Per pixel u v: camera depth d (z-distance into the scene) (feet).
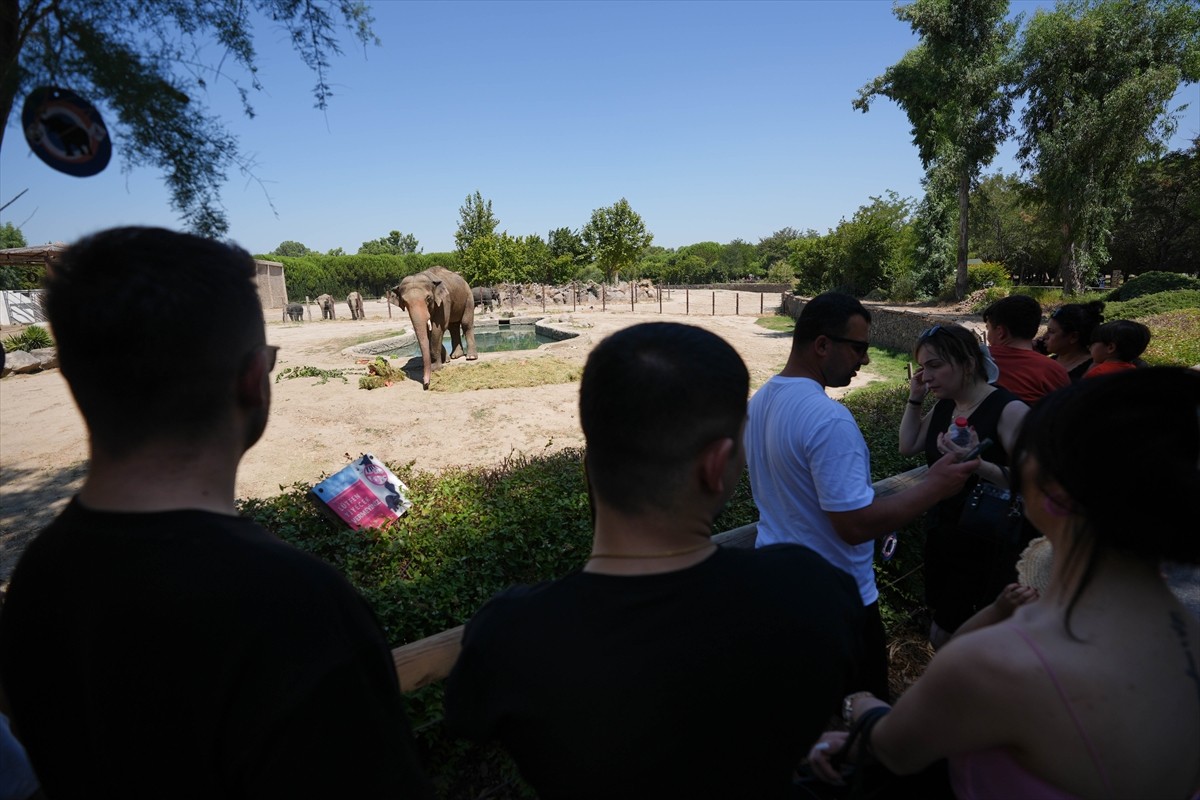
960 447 6.92
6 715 4.48
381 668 3.29
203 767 2.89
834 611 3.56
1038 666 3.30
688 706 3.19
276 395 40.40
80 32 3.96
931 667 3.72
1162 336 41.27
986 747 3.54
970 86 88.58
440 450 29.76
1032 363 11.10
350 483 12.80
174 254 2.98
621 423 3.39
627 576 3.47
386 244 298.35
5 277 94.73
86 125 3.84
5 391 44.60
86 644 2.92
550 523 12.05
